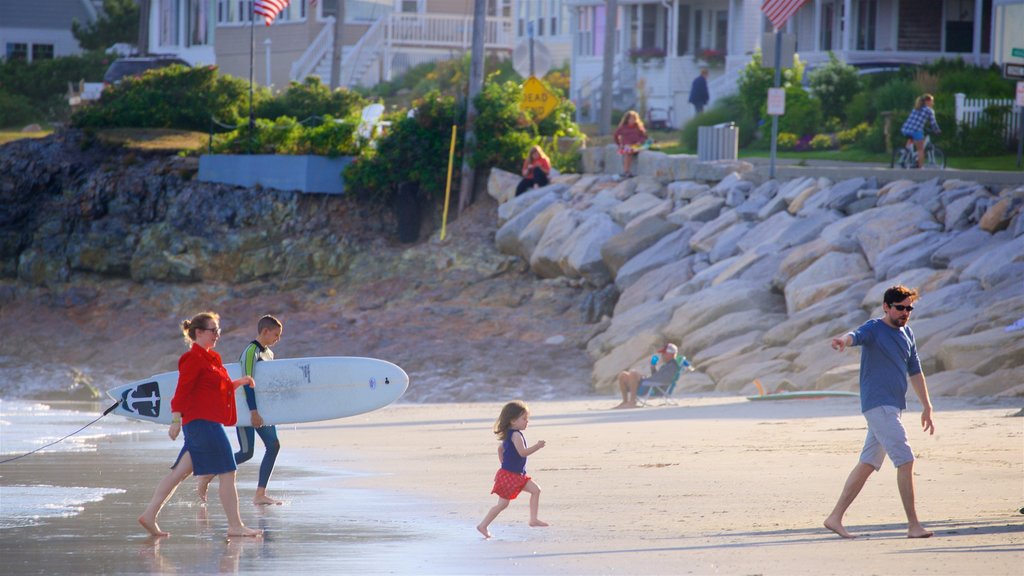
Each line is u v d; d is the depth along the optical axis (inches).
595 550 1205.7
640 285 4183.1
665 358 3127.5
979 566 1061.1
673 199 4672.7
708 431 2272.4
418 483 1807.3
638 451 2032.5
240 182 5452.8
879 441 1232.2
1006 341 2753.4
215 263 5196.9
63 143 5895.7
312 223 5310.0
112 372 4475.9
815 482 1622.8
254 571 1141.7
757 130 5920.3
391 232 5334.6
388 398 1893.5
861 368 1262.3
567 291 4557.1
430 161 5354.3
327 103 6328.7
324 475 1947.6
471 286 4793.3
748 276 3850.9
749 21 7229.3
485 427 2689.5
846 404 2632.9
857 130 5492.1
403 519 1469.0
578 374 3873.0
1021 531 1229.1
